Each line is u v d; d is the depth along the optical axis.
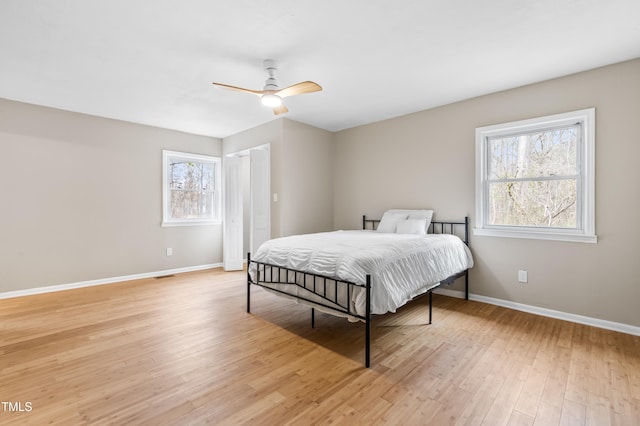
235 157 5.30
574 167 2.99
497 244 3.40
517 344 2.42
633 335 2.59
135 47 2.39
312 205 4.81
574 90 2.89
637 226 2.60
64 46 2.36
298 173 4.59
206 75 2.90
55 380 1.89
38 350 2.28
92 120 4.16
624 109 2.65
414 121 4.11
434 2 1.87
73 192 4.03
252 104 3.74
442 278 2.95
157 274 4.80
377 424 1.52
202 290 3.97
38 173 3.78
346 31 2.19
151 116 4.24
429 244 2.92
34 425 1.50
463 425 1.51
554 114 3.01
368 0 1.85
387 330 2.70
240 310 3.21
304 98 3.58
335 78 3.00
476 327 2.77
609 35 2.25
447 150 3.79
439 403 1.68
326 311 2.39
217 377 1.93
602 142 2.75
